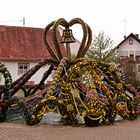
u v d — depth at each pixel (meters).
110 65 17.84
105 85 17.48
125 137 12.64
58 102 15.47
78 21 19.30
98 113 15.31
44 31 20.03
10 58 46.09
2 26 49.44
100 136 12.80
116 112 16.61
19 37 48.97
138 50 69.06
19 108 17.23
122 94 17.61
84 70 17.20
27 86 23.38
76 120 15.38
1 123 16.09
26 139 12.18
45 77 21.11
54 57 19.97
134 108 18.14
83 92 16.95
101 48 51.84
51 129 14.34
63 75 16.70
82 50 19.28
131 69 49.19
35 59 47.09
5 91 17.48
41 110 15.46
